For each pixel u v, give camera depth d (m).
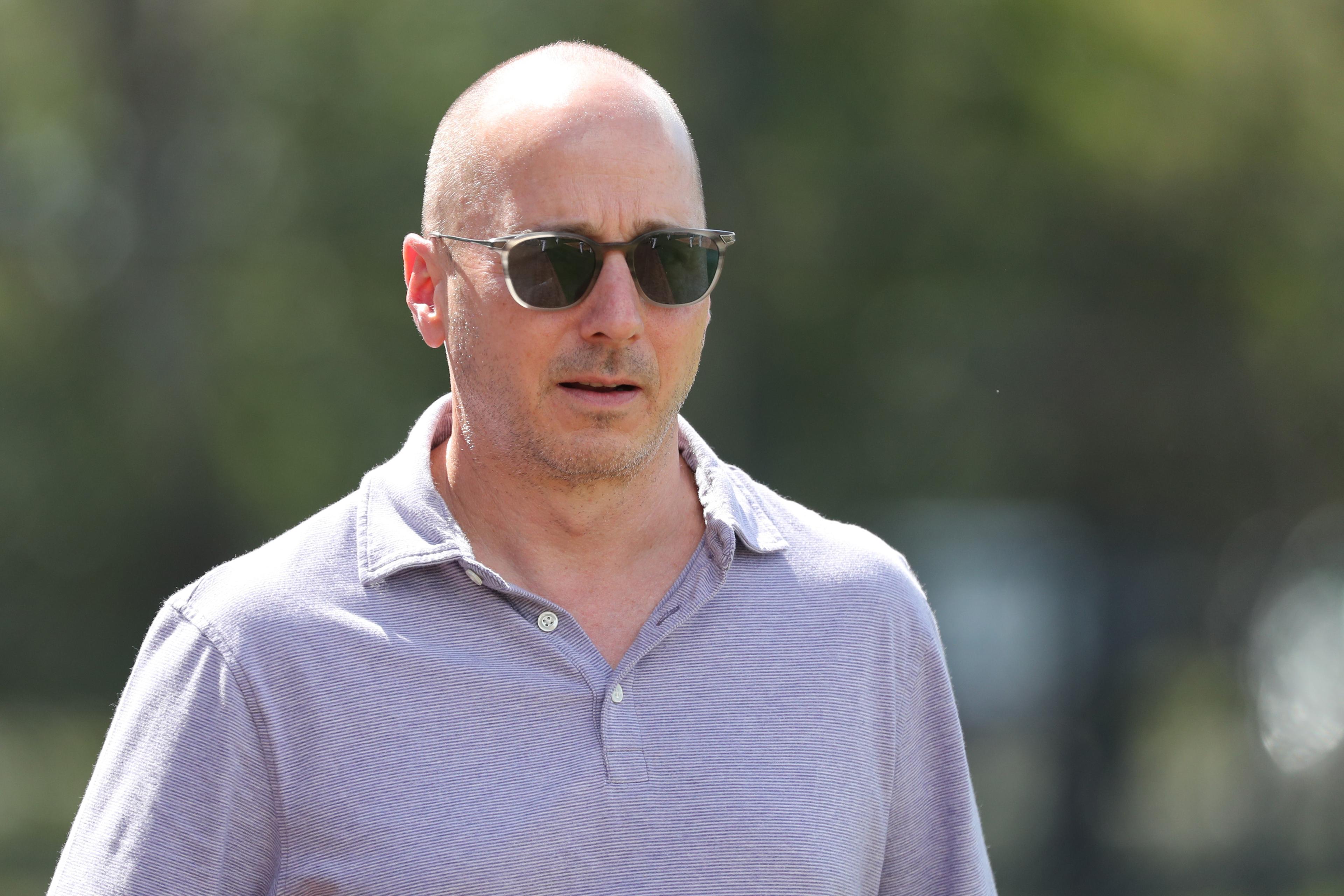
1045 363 56.72
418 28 63.69
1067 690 52.59
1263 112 54.84
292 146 64.31
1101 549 55.06
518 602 8.56
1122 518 55.50
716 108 60.31
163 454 63.53
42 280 65.81
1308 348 54.62
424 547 8.51
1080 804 49.94
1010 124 59.06
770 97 60.53
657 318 8.88
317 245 63.66
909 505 59.47
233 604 8.45
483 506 9.13
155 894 8.12
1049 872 46.53
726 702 8.70
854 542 9.49
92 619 63.91
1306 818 48.12
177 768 8.23
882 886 9.63
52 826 56.59
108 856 8.20
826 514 59.53
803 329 61.00
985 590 54.66
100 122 66.69
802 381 61.19
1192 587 54.16
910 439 60.00
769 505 9.52
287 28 64.94
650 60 61.59
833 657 8.97
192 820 8.17
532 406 8.80
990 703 53.16
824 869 8.53
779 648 8.90
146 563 63.97
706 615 8.88
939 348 59.78
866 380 60.34
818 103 60.28
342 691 8.25
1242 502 55.03
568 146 8.84
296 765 8.19
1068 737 51.91
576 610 8.95
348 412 63.31
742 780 8.50
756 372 60.84
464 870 8.01
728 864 8.34
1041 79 59.00
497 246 8.87
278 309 65.00
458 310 9.12
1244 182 54.91
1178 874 44.94
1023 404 56.91
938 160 59.25
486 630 8.47
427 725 8.25
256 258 64.25
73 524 63.50
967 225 58.22
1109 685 52.31
